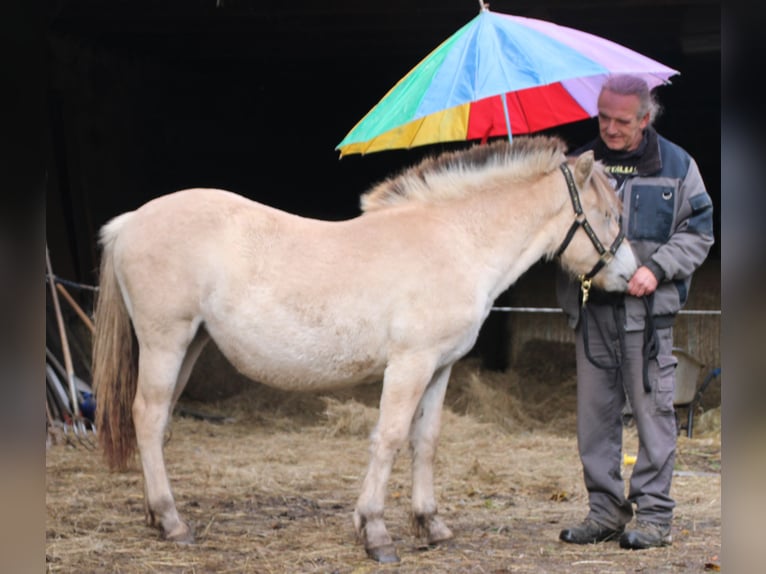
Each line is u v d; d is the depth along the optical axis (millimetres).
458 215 4953
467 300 4816
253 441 8656
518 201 4977
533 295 12219
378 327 4734
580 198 4973
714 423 9617
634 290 4902
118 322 5062
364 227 4887
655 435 4961
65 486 6348
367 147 6031
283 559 4711
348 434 9094
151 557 4699
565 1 9484
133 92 13102
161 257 4824
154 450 4930
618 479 5113
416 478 5105
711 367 10812
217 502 6117
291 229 4863
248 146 15438
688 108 15352
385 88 15445
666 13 10188
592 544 5059
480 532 5348
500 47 4902
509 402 10367
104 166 12266
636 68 4941
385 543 4695
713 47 11789
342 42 12086
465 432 9141
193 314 4859
